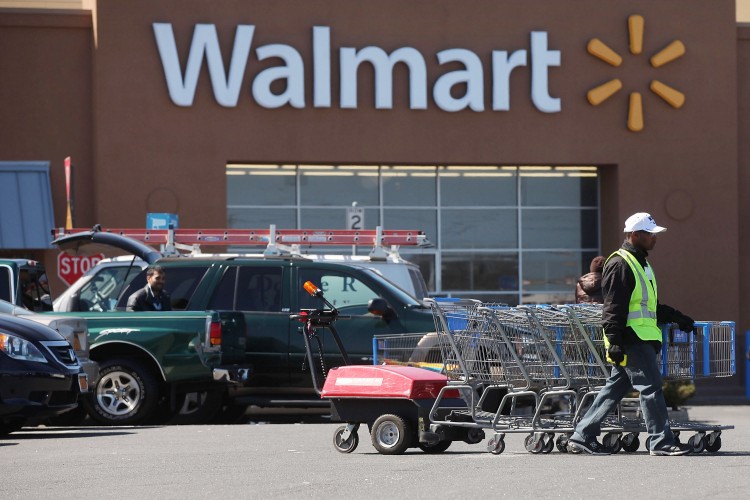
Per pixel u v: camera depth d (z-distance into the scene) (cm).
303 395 2091
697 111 3625
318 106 3425
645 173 3597
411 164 3534
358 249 3462
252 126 3400
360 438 1691
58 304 2277
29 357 1673
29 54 3378
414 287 2386
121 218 3328
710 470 1185
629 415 1922
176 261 2161
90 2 3450
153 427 1947
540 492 1035
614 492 1029
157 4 3359
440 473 1191
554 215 3691
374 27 3469
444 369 1449
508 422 1474
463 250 3641
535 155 3547
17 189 3344
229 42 3394
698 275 3616
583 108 3569
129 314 2023
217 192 3378
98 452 1479
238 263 2133
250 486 1115
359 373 1448
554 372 1421
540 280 3678
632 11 3597
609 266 1341
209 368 2003
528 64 3550
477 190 3653
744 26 3697
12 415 1656
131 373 2008
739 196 3712
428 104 3500
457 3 3509
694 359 1417
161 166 3350
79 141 3394
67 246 2378
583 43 3572
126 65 3338
